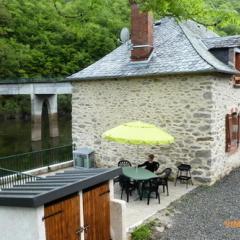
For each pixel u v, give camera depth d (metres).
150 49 13.88
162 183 11.02
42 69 42.88
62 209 5.93
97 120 14.75
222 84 12.95
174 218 9.17
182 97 12.53
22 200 5.35
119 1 26.94
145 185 10.59
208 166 12.19
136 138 10.60
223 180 12.91
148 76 12.99
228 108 13.62
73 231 6.15
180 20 8.54
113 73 13.95
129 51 14.91
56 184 6.09
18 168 15.67
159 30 15.25
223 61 13.74
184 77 12.44
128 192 10.68
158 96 13.04
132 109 13.71
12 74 40.81
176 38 14.17
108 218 7.05
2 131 38.41
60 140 34.91
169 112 12.84
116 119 14.17
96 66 15.10
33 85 33.75
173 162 12.86
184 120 12.54
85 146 15.27
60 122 44.62
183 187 12.06
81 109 15.23
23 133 37.50
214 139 12.32
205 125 12.14
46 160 16.19
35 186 6.10
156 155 13.23
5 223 5.67
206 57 12.84
